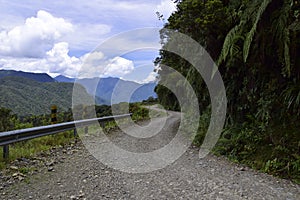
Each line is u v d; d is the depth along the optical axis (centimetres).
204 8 790
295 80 598
